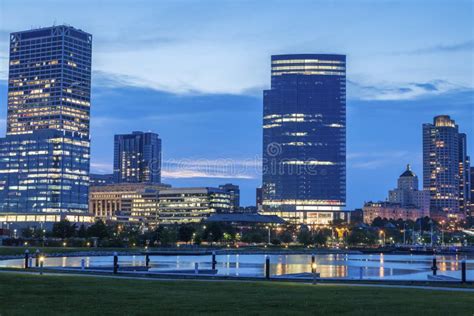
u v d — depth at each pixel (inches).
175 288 2778.1
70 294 2461.9
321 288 2883.9
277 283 3223.4
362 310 2070.6
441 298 2440.9
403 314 1984.5
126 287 2785.4
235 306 2148.1
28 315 1887.3
